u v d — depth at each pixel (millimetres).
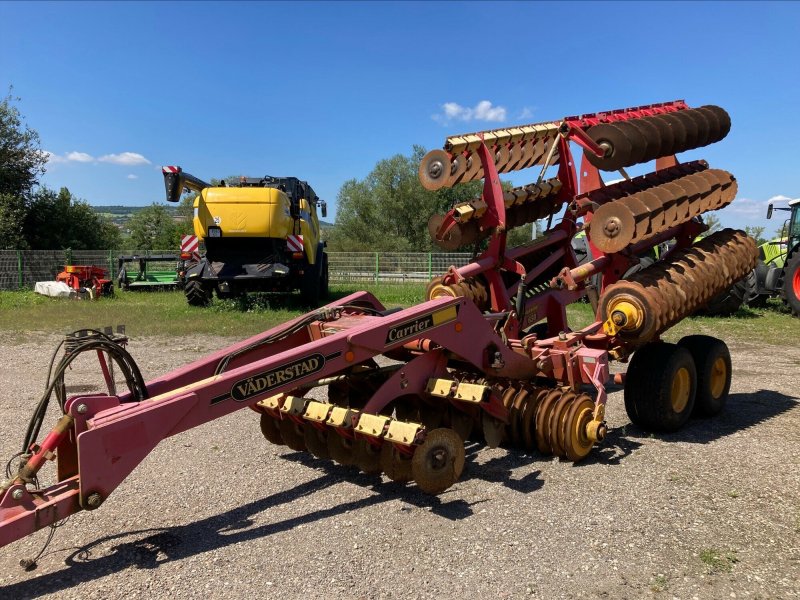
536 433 4812
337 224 48562
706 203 5887
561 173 6586
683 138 6199
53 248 34031
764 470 4637
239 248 14289
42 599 2990
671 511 3922
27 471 3094
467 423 4836
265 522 3824
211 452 5117
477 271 5934
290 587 3086
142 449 3244
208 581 3146
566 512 3918
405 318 4160
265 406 4523
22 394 7039
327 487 4375
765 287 14352
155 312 14164
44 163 33188
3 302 17078
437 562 3318
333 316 4770
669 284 5246
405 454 3887
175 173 12695
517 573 3205
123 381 7699
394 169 46906
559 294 6816
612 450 5117
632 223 4949
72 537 3643
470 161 5637
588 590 3047
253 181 14836
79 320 13008
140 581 3148
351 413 3988
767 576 3166
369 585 3102
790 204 14672
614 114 6367
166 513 3965
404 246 43469
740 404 6672
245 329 11719
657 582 3111
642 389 5406
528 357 5059
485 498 4152
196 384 3463
